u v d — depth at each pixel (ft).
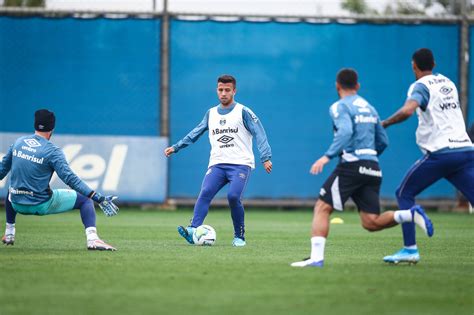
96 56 248.52
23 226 186.80
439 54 254.06
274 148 251.39
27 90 246.47
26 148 124.98
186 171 250.78
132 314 76.33
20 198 126.00
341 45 251.60
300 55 250.78
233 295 86.43
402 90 252.83
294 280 96.43
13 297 84.53
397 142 252.62
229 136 143.33
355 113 105.81
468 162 111.45
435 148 110.83
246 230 183.21
